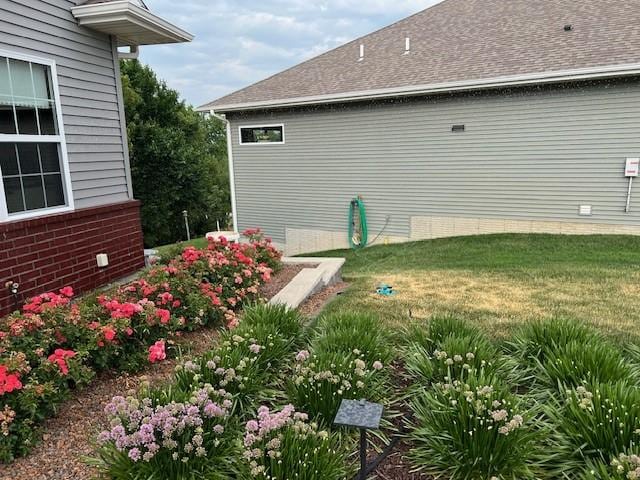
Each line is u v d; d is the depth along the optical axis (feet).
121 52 21.43
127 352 9.80
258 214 39.96
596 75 24.89
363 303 15.83
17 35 14.16
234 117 39.19
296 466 5.97
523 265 21.59
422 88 29.73
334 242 36.81
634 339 11.51
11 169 14.24
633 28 27.63
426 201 32.60
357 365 8.14
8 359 7.47
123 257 19.25
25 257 14.17
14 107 14.28
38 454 6.99
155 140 63.05
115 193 19.31
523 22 33.63
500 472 6.30
